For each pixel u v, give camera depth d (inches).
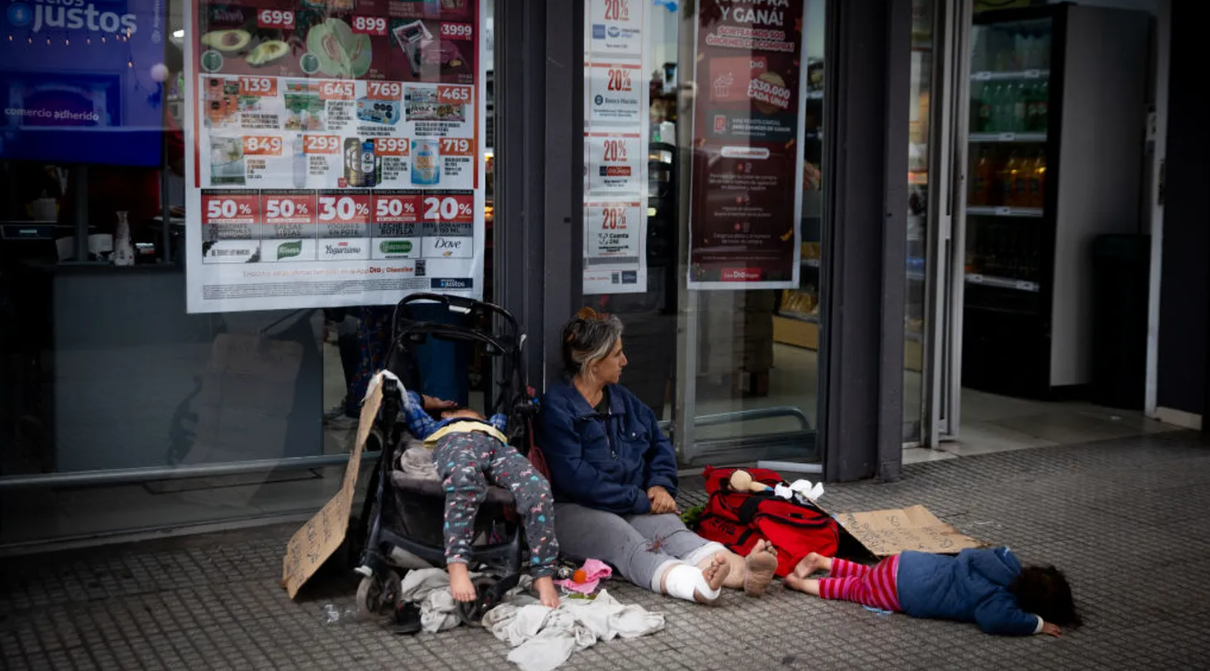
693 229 245.6
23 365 199.8
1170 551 217.2
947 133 277.4
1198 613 188.1
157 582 190.9
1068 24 328.5
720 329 252.4
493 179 223.3
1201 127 300.4
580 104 223.0
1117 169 341.1
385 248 218.5
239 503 218.2
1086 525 231.5
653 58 235.9
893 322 252.7
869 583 187.3
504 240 222.1
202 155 204.7
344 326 218.7
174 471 210.1
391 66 213.8
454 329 197.9
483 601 176.4
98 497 208.4
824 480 257.3
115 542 208.2
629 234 239.1
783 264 254.7
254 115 206.8
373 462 223.8
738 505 206.2
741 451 258.2
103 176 200.2
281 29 206.4
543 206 221.3
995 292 355.3
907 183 249.0
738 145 246.5
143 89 200.1
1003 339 351.3
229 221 208.1
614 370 201.9
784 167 251.3
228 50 203.8
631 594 191.6
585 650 169.6
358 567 180.7
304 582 181.9
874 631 178.7
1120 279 331.9
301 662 163.3
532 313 224.2
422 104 216.8
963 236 288.7
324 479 223.1
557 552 181.5
